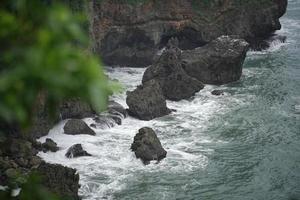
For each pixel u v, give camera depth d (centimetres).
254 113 5091
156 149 3997
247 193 3544
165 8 6856
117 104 4988
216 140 4447
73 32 458
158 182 3662
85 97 444
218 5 7256
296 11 9669
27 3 465
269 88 5856
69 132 4341
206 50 6144
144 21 6612
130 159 3975
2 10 471
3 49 458
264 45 7538
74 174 3366
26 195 516
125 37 6569
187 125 4772
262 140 4450
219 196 3494
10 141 3709
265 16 7581
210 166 3931
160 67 5631
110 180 3656
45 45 437
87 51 5188
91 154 4019
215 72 5969
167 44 7081
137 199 3428
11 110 424
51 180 3178
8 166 3447
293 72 6450
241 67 6141
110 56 6538
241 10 7419
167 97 5438
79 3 5309
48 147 4006
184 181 3684
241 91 5759
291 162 4016
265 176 3794
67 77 435
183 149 4225
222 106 5284
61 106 4525
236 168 3912
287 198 3481
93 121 4672
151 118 4866
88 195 3447
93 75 446
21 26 462
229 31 7375
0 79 420
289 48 7569
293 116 5000
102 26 6300
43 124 4238
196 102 5394
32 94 427
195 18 7106
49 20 454
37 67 427
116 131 4547
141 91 4959
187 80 5541
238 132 4622
